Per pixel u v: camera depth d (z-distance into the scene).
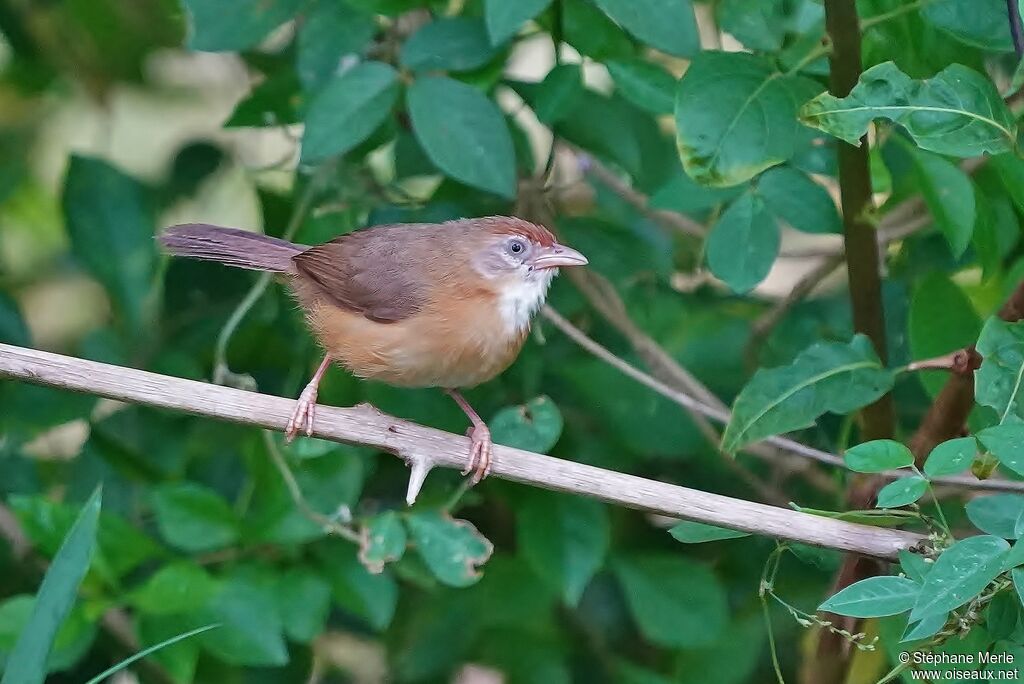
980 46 7.91
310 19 9.13
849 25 7.64
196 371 10.48
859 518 7.68
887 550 7.49
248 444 9.86
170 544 9.97
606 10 7.92
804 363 8.06
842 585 8.77
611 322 10.54
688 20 7.89
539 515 9.75
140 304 10.69
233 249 9.91
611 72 8.95
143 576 10.04
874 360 8.09
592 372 10.48
